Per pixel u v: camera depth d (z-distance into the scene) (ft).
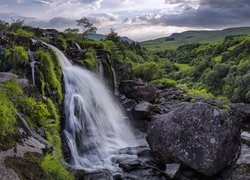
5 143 28.58
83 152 52.47
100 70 88.99
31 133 35.29
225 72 295.69
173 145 46.70
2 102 32.45
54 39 88.69
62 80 63.57
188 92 113.70
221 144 44.70
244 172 45.91
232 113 48.57
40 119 40.98
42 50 63.21
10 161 26.63
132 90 92.12
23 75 53.16
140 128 74.43
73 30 116.98
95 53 92.79
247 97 226.17
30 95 44.01
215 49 456.86
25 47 62.44
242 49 354.95
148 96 91.35
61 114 54.95
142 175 45.03
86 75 75.92
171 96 102.27
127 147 56.13
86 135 58.44
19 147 29.68
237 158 48.47
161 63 400.06
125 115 78.74
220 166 44.83
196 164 44.37
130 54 214.28
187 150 45.34
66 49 87.04
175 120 48.52
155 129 50.52
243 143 65.87
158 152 49.03
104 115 69.41
